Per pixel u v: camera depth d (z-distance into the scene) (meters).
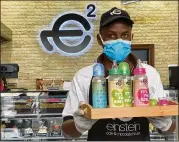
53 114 4.00
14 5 7.32
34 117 4.00
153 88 1.60
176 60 7.37
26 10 7.32
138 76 1.35
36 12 7.32
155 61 7.36
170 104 1.34
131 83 1.36
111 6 7.34
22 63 7.27
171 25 7.38
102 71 1.38
